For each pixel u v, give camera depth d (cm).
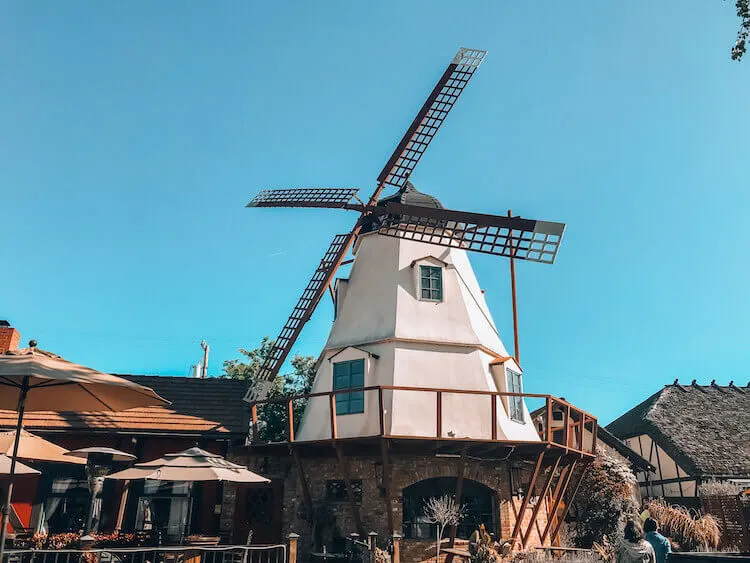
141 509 1538
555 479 1944
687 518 1916
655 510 2019
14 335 1723
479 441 1425
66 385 759
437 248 1917
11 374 614
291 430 1538
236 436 1636
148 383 1855
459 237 1856
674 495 2362
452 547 1459
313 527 1545
